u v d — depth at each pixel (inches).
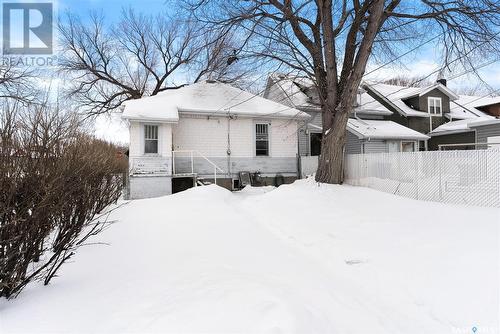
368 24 440.5
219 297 113.4
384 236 224.1
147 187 535.2
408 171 404.2
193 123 613.3
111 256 171.9
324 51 500.1
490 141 565.3
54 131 137.0
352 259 188.2
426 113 924.0
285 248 216.2
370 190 418.3
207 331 91.0
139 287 126.8
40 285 130.4
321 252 208.5
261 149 665.6
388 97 966.4
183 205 360.5
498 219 244.2
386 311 130.3
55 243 142.2
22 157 117.1
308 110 805.2
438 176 364.5
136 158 534.9
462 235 209.5
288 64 536.4
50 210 124.6
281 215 319.0
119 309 107.4
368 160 469.7
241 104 668.7
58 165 128.8
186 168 599.5
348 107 478.9
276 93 900.0
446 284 146.2
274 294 119.7
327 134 501.7
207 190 452.8
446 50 522.6
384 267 172.9
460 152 341.7
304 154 775.1
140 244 198.2
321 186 447.2
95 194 203.9
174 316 99.9
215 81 743.7
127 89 1190.9
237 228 258.5
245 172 637.9
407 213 290.2
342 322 116.9
